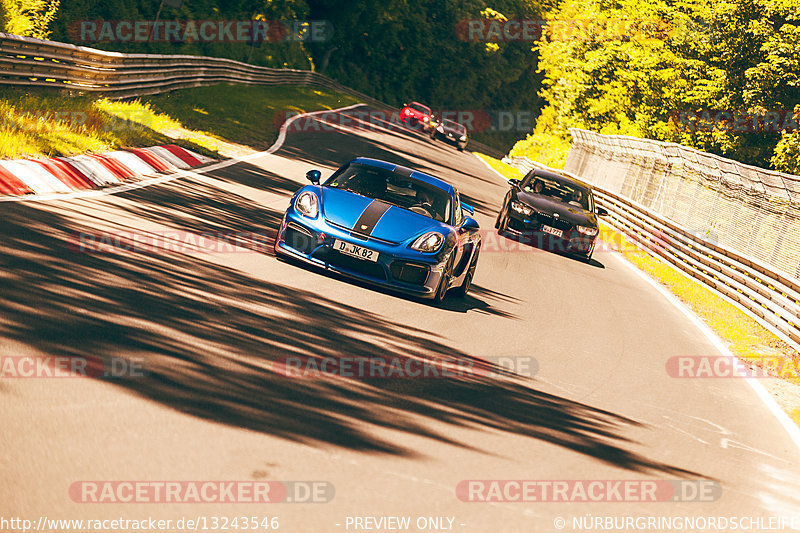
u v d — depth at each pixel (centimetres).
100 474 1316
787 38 12162
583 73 17162
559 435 2083
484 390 2330
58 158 4219
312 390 1953
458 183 10075
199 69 11050
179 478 1363
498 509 1532
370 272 3244
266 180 5997
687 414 2639
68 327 1952
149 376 1770
